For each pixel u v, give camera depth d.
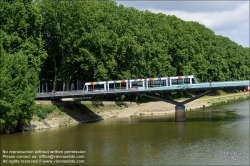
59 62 88.00
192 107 100.62
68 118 69.00
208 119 72.50
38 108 63.88
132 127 63.00
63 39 81.38
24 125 58.88
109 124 67.81
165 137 52.44
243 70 175.12
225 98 128.75
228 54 169.38
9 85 53.69
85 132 57.47
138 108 94.00
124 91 72.12
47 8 79.88
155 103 105.50
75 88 98.00
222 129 58.75
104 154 42.25
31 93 56.34
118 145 47.16
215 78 145.88
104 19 90.56
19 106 54.25
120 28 94.31
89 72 83.19
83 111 76.00
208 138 51.19
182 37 123.25
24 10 69.38
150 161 39.22
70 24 81.38
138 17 112.06
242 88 69.75
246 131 56.41
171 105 100.75
